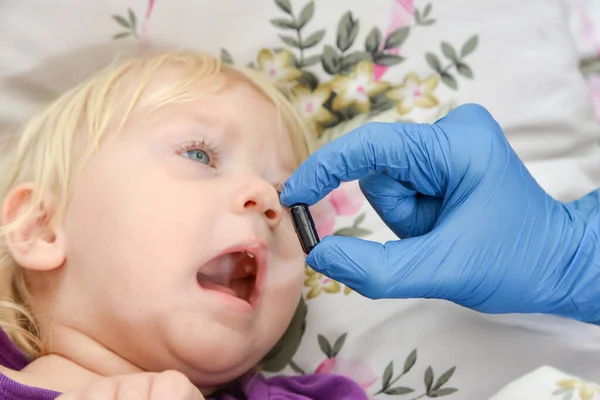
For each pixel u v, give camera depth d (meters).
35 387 0.82
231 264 1.00
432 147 0.89
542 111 1.26
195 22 1.26
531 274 0.92
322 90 1.28
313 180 0.88
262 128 1.05
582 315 0.96
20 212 0.99
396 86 1.28
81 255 0.94
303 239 0.87
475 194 0.90
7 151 1.17
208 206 0.91
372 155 0.88
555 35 1.28
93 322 0.94
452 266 0.87
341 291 1.18
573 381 0.88
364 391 1.07
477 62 1.28
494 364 1.08
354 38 1.28
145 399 0.69
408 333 1.13
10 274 1.01
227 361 0.92
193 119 1.00
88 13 1.24
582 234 0.94
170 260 0.89
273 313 0.98
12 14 1.23
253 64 1.28
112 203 0.92
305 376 1.08
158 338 0.91
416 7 1.28
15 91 1.24
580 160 1.26
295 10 1.27
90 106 1.02
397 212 0.96
